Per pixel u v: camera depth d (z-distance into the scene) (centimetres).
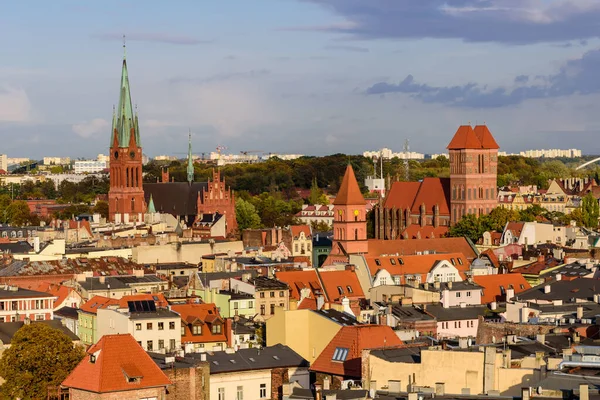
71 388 19750
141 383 19562
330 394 16700
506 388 17038
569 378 15875
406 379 18138
